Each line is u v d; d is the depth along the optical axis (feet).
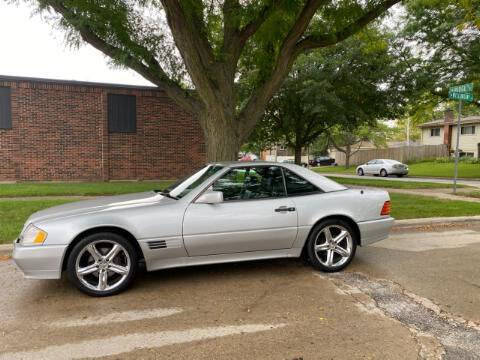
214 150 26.25
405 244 21.53
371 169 96.17
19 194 35.09
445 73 67.41
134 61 26.63
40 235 12.82
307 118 64.95
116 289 13.50
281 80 27.48
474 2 37.27
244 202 15.12
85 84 48.44
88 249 13.19
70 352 9.65
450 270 16.66
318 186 16.44
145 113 51.57
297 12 25.93
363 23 27.35
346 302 12.96
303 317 11.75
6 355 9.49
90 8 23.81
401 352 9.70
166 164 52.75
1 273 15.87
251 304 12.76
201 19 26.37
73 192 36.42
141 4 25.71
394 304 12.81
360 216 16.55
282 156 201.16
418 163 120.78
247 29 26.17
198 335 10.58
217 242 14.55
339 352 9.68
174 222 14.01
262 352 9.68
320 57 54.54
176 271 16.28
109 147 50.29
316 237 15.99
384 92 57.62
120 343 10.12
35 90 46.98
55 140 48.08
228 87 26.25
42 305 12.65
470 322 11.49
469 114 125.39
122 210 13.87
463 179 76.74
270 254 15.62
